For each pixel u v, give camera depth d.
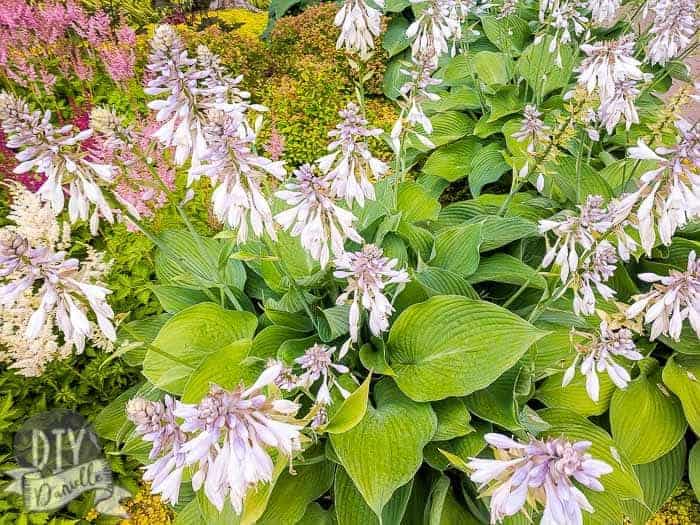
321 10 1.66
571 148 1.13
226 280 0.87
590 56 0.67
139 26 1.97
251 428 0.37
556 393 0.76
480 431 0.67
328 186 0.52
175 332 0.76
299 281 0.73
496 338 0.64
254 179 0.51
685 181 0.48
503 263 0.84
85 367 0.89
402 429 0.62
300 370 0.68
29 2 1.58
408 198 0.97
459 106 1.38
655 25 0.97
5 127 0.47
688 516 0.78
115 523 0.80
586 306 0.60
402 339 0.70
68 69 1.46
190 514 0.69
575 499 0.36
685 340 0.79
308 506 0.69
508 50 1.42
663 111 0.80
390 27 1.66
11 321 0.70
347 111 0.53
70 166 0.50
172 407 0.43
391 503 0.64
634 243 0.56
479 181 1.22
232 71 1.50
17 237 0.44
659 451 0.72
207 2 2.24
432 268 0.76
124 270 1.02
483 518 0.66
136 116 1.28
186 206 1.10
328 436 0.68
